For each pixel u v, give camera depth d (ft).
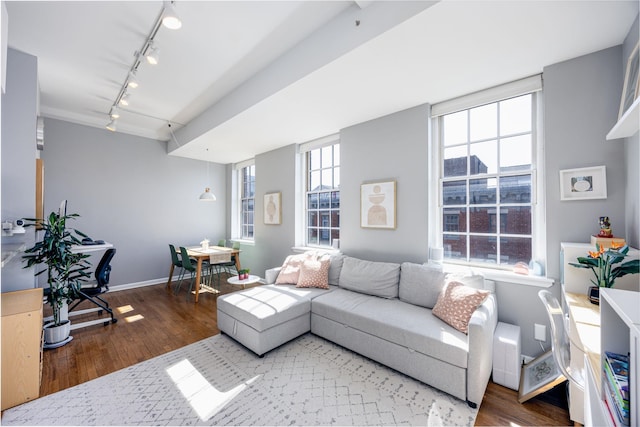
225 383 6.86
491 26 5.81
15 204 8.01
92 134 14.65
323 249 13.76
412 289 8.80
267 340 8.06
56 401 6.22
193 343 9.02
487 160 9.04
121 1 6.45
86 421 5.63
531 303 7.68
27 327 6.25
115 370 7.45
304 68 7.86
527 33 6.07
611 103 6.60
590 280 6.05
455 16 5.50
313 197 14.80
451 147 9.82
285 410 5.93
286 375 7.17
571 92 7.08
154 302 13.32
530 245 8.25
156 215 17.06
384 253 10.97
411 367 6.82
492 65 7.36
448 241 9.88
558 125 7.26
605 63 6.68
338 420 5.65
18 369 6.10
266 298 9.42
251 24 7.22
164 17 6.01
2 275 7.92
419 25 5.76
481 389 5.94
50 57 8.70
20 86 8.19
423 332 6.72
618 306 2.90
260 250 17.13
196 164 19.10
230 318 9.09
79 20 7.05
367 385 6.75
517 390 6.54
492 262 8.95
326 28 7.23
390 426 5.49
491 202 8.96
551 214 7.36
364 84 8.36
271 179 16.39
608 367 3.18
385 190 10.83
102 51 8.43
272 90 8.97
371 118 11.19
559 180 7.24
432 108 9.95
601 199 6.70
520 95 8.21
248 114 10.68
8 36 7.59
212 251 15.43
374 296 9.60
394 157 10.64
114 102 12.10
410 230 10.21
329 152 13.94
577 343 5.25
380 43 6.36
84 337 9.47
